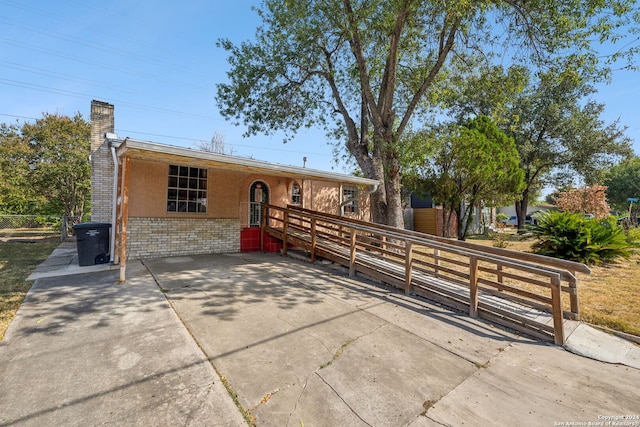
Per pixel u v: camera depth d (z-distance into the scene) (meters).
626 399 2.53
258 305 4.36
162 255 7.57
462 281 5.66
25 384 2.37
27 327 3.36
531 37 8.23
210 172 8.41
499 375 2.85
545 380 2.79
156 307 4.08
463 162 12.96
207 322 3.69
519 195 14.80
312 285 5.55
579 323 4.09
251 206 9.49
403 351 3.22
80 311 3.86
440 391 2.54
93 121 9.23
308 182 11.46
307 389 2.49
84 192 16.22
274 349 3.12
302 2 8.74
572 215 8.89
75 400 2.21
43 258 7.39
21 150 14.71
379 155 10.28
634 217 27.48
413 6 7.91
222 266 6.77
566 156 18.48
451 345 3.43
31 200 16.05
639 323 4.05
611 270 7.48
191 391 2.37
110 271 5.96
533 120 18.94
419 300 4.96
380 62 11.21
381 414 2.22
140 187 7.25
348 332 3.62
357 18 8.44
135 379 2.49
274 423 2.08
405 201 20.75
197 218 8.15
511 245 11.86
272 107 11.95
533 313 4.35
